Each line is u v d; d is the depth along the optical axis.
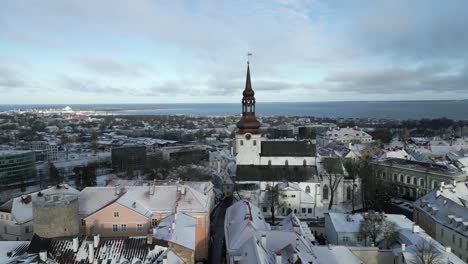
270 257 71.56
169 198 99.94
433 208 110.38
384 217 99.19
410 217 139.25
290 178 148.88
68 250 70.75
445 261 74.06
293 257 68.31
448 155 197.12
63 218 75.94
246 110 154.00
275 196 139.38
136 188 102.56
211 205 135.75
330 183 151.62
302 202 141.88
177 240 76.75
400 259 79.00
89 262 68.56
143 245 72.44
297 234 80.50
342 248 82.94
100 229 93.12
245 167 153.62
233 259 71.88
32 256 70.00
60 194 82.19
